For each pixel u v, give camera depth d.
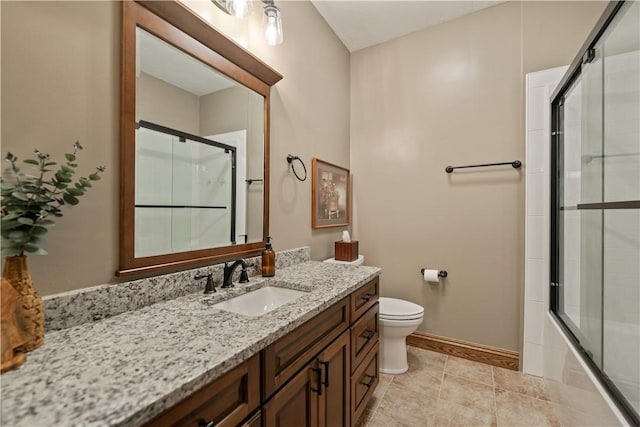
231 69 1.37
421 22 2.29
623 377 1.11
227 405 0.68
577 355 1.33
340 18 2.23
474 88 2.17
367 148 2.61
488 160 2.12
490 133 2.11
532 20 1.94
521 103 2.00
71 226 0.84
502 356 2.04
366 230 2.60
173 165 1.13
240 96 1.44
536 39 1.93
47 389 0.52
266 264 1.48
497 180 2.09
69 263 0.83
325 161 2.20
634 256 1.13
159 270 1.06
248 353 0.70
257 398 0.77
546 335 1.82
